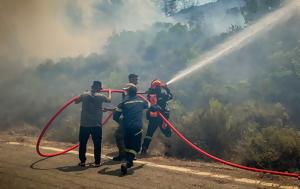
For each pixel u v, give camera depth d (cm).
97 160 699
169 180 607
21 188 552
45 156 768
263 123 898
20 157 777
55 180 597
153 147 919
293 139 725
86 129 691
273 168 705
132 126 661
